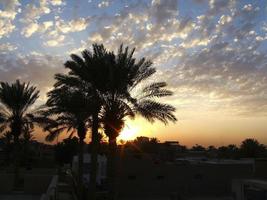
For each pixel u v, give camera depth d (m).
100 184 35.94
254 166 38.41
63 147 65.19
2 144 64.12
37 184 33.53
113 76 22.36
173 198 31.86
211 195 36.91
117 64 22.77
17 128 36.16
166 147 60.41
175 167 37.34
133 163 36.47
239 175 38.06
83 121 26.62
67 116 30.12
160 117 23.23
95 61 22.95
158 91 23.52
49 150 89.50
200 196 36.28
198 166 37.78
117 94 23.33
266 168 37.91
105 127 23.30
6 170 46.12
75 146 63.38
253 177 37.66
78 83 23.67
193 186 37.31
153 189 36.44
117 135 23.05
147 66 23.38
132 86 23.77
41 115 32.84
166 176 37.00
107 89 23.33
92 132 24.31
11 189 33.41
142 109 23.08
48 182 33.69
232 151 78.31
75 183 34.47
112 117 23.05
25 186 33.41
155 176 36.72
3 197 31.19
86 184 34.31
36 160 64.44
